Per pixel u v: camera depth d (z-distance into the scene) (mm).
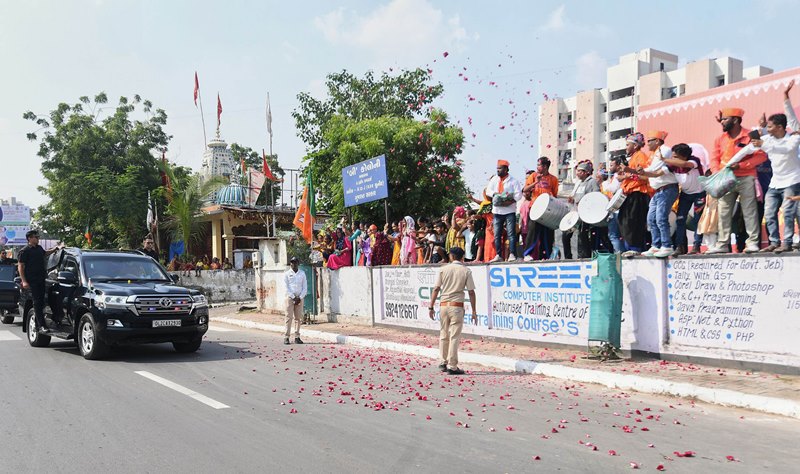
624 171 9391
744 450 5273
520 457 5098
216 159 42938
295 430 6000
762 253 7926
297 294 13570
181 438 5742
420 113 26859
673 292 9047
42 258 12375
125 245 35625
